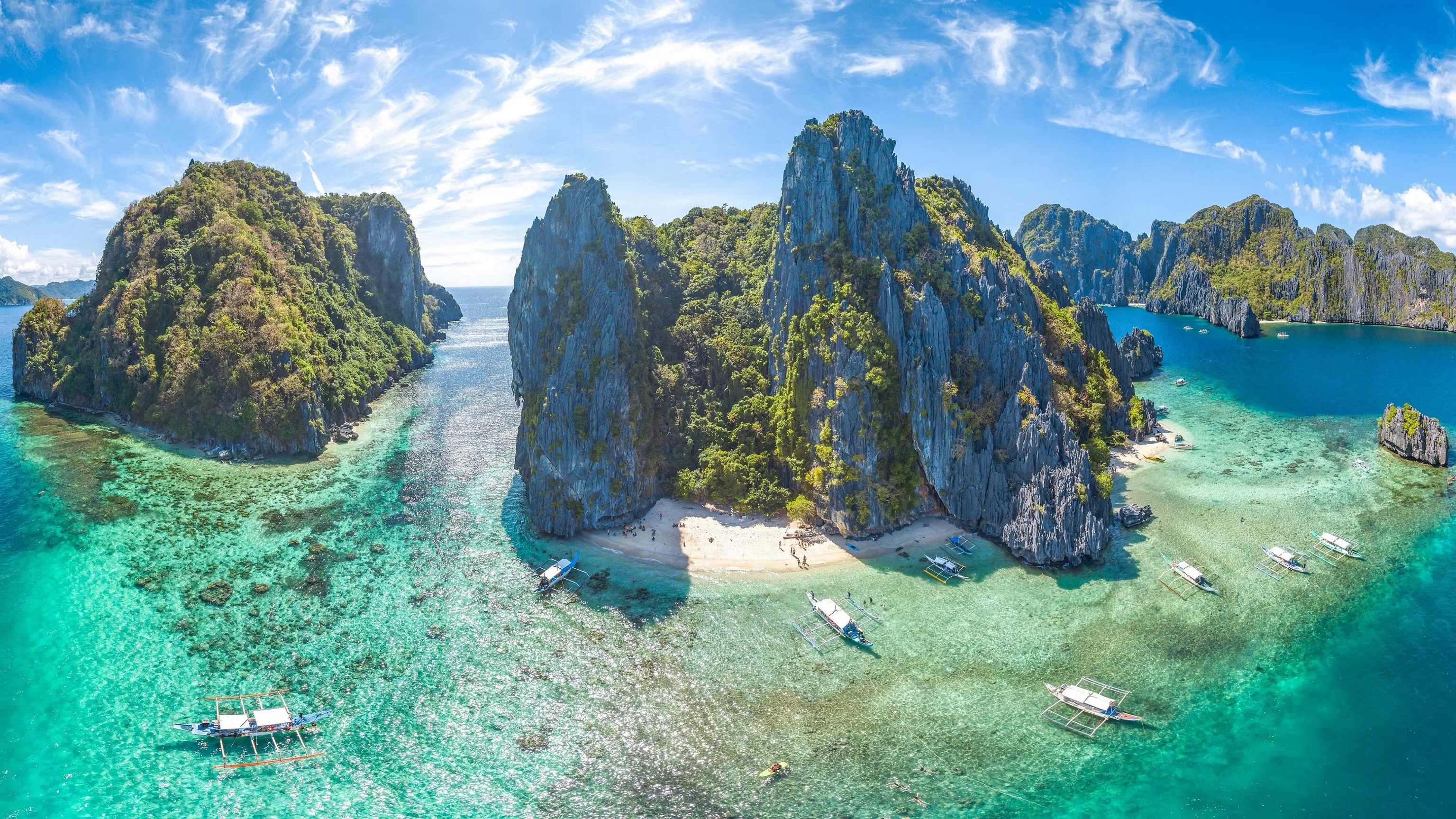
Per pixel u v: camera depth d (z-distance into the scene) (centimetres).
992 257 12238
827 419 9844
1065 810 5550
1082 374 12619
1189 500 10750
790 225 11044
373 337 19838
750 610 8094
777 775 5875
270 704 6612
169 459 12656
